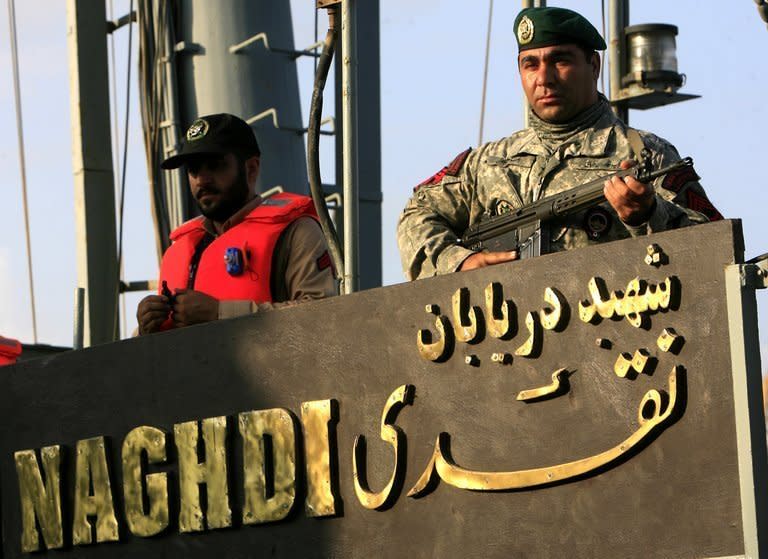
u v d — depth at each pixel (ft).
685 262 11.84
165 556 16.01
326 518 14.44
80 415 17.12
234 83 31.91
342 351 14.49
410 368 13.84
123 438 16.58
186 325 17.42
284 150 32.14
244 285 17.95
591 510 12.26
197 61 31.99
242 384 15.42
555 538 12.49
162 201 31.63
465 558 13.15
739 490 11.32
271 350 15.19
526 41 15.72
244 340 15.46
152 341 16.43
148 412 16.38
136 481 16.31
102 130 30.73
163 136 31.86
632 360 12.06
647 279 12.04
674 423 11.77
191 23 32.07
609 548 12.10
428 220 16.25
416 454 13.67
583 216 15.03
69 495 17.16
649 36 23.88
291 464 14.78
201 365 15.88
